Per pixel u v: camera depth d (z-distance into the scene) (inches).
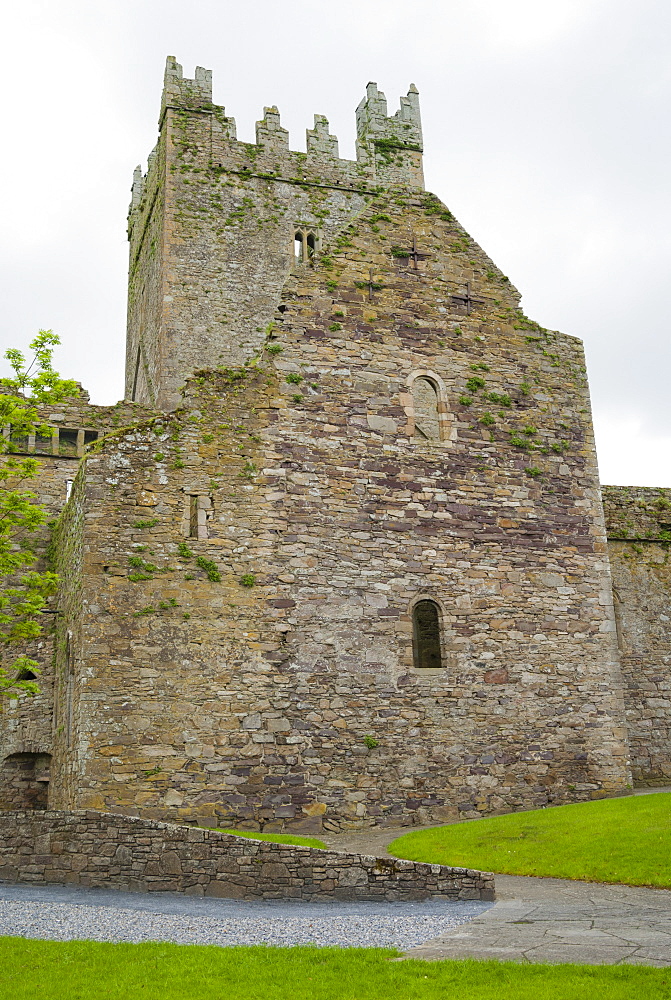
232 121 1391.5
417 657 882.1
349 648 811.4
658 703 1107.9
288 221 1380.4
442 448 901.8
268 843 568.4
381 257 928.9
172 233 1312.7
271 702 774.5
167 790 730.8
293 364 862.5
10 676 955.3
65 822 631.8
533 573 908.6
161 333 1279.5
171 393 1258.6
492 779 836.6
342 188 1423.5
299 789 766.5
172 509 786.2
